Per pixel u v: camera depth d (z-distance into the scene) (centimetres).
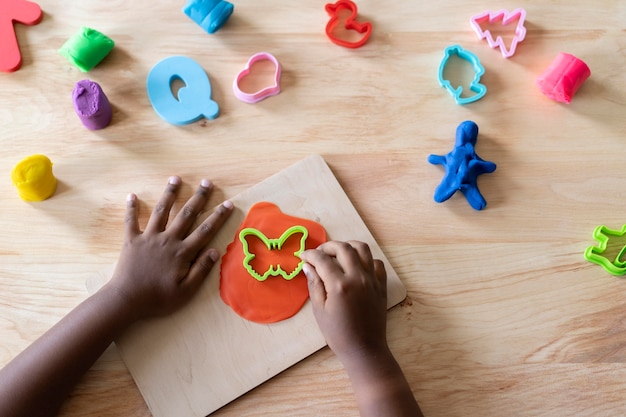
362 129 91
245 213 86
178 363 80
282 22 96
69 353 73
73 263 84
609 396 81
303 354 80
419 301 84
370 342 74
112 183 88
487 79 94
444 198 86
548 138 91
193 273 81
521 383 81
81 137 89
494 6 97
